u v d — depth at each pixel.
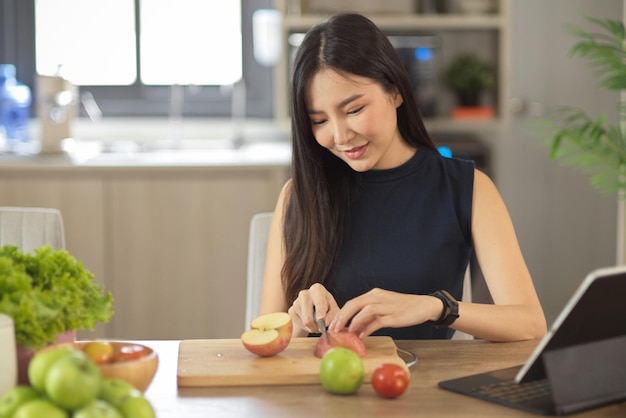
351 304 1.48
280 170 3.66
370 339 1.51
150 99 4.54
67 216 3.65
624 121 3.51
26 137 4.22
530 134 4.47
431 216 1.86
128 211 3.65
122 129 4.49
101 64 4.52
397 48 4.00
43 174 3.63
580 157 3.32
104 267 3.67
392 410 1.20
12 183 3.64
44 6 4.46
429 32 4.27
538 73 4.45
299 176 1.81
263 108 4.57
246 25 4.53
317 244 1.81
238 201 3.67
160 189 3.65
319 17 3.94
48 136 3.87
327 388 1.27
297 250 1.82
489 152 4.15
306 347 1.47
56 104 3.84
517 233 4.54
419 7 4.11
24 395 1.00
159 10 4.49
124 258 3.67
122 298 3.69
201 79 4.55
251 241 2.09
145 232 3.67
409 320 1.50
